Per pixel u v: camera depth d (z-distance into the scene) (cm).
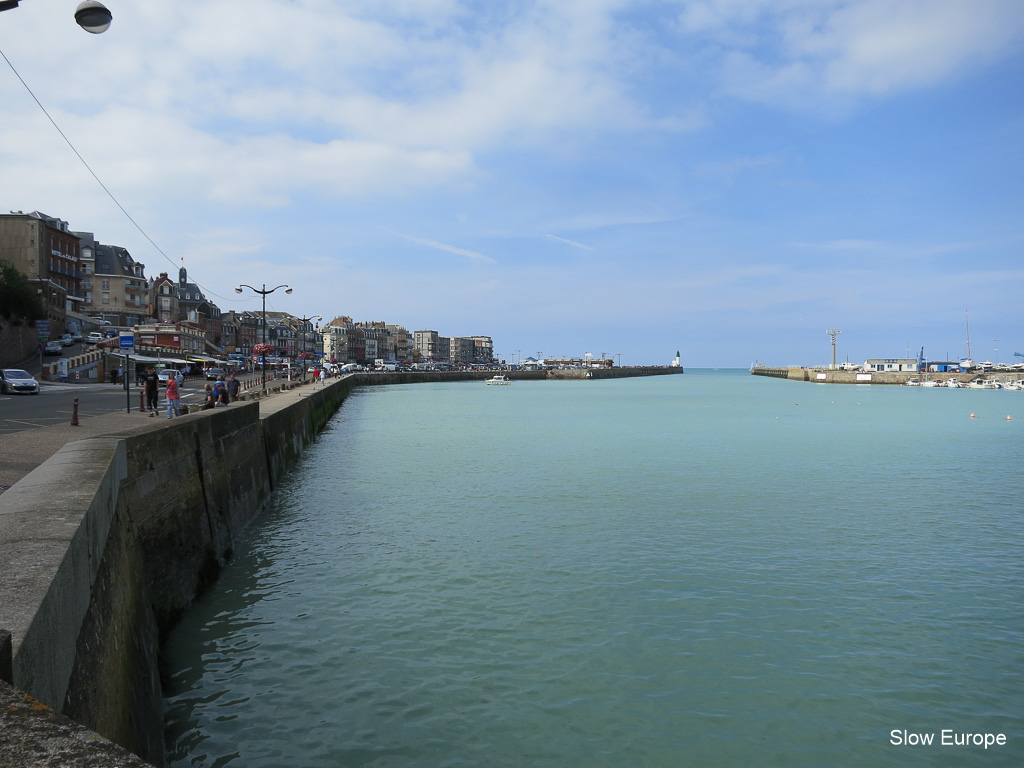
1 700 287
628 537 2188
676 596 1658
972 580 1789
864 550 2055
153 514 1488
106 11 1101
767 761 1015
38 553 593
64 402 3819
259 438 2770
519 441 4984
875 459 4103
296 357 18838
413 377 18188
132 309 13150
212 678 1243
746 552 2027
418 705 1151
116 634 864
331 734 1063
